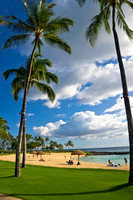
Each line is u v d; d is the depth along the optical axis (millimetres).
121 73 9281
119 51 9578
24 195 6055
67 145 151125
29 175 11180
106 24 10992
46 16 12148
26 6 11641
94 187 7520
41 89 17359
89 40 10961
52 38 12594
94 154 107125
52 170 14875
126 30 10773
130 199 5457
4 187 7410
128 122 8508
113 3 9969
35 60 16812
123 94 8945
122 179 10008
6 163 21906
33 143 118125
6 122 39469
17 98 16906
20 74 15836
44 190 6910
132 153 8023
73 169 16438
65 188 7309
